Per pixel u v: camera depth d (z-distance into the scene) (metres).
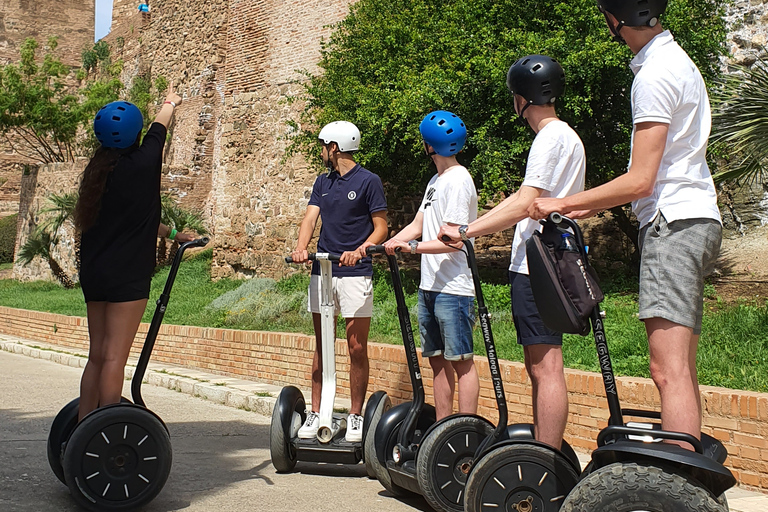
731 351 6.83
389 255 4.59
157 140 4.40
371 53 14.52
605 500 2.71
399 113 12.29
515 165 12.46
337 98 14.41
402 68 13.13
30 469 5.02
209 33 26.39
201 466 5.39
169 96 4.62
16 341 15.34
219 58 26.23
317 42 17.38
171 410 8.00
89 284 4.23
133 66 32.81
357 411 5.41
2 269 32.38
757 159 8.94
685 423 2.90
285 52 18.05
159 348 11.60
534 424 3.87
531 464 3.50
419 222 4.98
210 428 6.99
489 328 3.93
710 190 3.09
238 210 19.02
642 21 3.12
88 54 36.81
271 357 9.32
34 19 46.59
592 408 5.61
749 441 4.71
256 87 18.75
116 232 4.22
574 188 3.84
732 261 12.35
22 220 28.53
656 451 2.74
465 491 3.59
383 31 14.10
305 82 17.56
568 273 3.15
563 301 3.10
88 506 3.96
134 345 12.61
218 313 13.87
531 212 3.18
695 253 2.97
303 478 5.11
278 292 14.95
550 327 3.20
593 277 3.18
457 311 4.54
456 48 12.33
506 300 10.70
